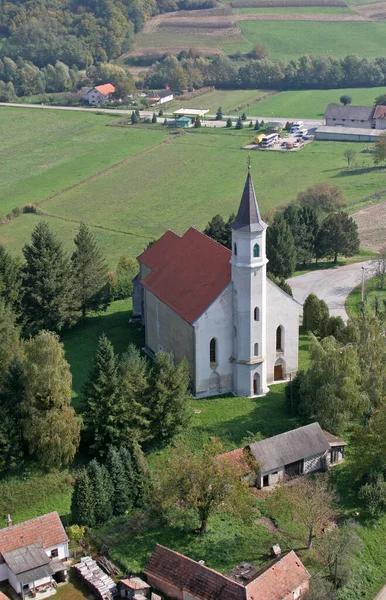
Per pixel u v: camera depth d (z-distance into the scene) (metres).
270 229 142.38
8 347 97.88
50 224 191.25
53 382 87.06
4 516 83.19
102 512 81.19
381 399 91.50
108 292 129.00
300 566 72.44
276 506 80.31
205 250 107.69
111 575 74.56
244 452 85.81
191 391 103.69
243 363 101.19
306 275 150.38
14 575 71.88
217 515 82.56
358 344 99.44
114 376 89.50
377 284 142.88
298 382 97.69
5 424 86.38
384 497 83.25
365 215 187.50
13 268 118.69
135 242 178.88
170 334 108.38
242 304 98.50
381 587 74.69
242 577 73.12
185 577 71.31
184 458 80.44
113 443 89.44
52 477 87.69
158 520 81.69
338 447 90.12
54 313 118.50
